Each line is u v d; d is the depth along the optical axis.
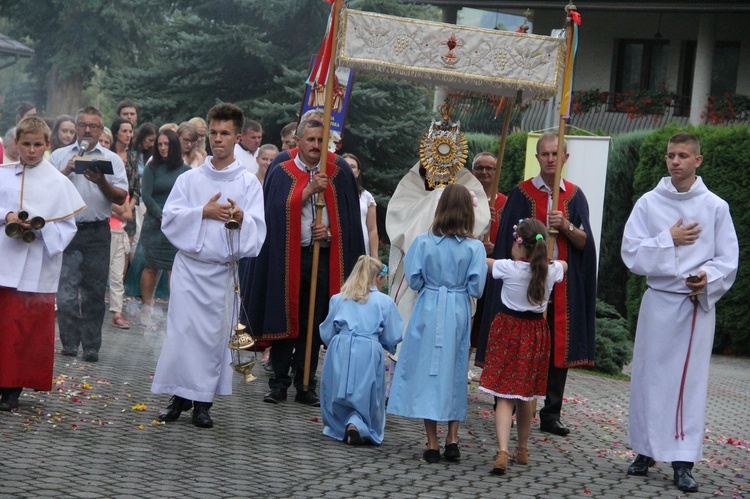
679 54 27.92
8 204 8.23
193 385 8.05
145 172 13.25
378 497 6.48
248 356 8.20
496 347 7.62
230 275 8.16
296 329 9.46
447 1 27.59
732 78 27.45
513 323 7.63
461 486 6.95
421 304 7.77
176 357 8.05
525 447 7.79
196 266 8.09
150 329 13.34
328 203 9.62
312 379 9.65
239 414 8.79
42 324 8.21
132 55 37.62
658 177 19.86
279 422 8.61
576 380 13.82
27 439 7.26
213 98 22.16
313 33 21.80
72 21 36.16
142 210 14.70
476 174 10.62
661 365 7.73
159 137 13.16
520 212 9.56
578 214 9.55
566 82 9.36
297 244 9.52
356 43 9.43
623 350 15.02
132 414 8.41
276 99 21.50
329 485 6.68
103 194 10.48
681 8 25.23
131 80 22.59
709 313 7.74
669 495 7.22
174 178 13.30
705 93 26.08
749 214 18.95
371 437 8.02
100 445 7.27
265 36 22.00
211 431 8.02
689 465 7.57
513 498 6.73
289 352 9.53
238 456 7.28
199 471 6.78
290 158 10.03
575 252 9.50
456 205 7.81
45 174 8.38
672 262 7.67
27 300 8.14
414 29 9.49
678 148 7.79
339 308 8.29
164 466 6.83
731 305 19.30
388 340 8.30
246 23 22.00
